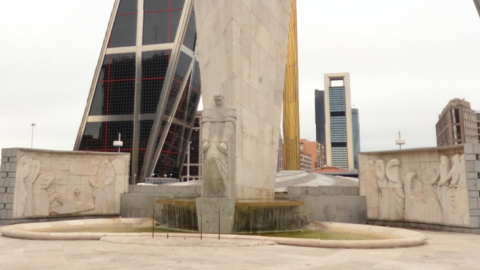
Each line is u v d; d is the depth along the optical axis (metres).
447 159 17.16
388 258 9.30
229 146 14.45
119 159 23.06
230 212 14.08
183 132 121.38
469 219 15.73
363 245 10.90
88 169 22.17
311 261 8.68
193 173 144.88
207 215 14.17
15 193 19.30
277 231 15.60
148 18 114.06
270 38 18.28
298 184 29.11
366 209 20.19
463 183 16.11
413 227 18.50
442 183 17.19
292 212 16.38
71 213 21.23
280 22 19.28
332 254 9.74
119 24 114.88
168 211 17.48
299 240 11.24
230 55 15.37
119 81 113.06
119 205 22.66
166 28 113.00
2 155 19.77
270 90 18.16
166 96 110.75
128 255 9.29
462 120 130.62
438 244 12.27
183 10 112.06
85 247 10.64
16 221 19.27
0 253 9.68
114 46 114.25
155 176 111.88
